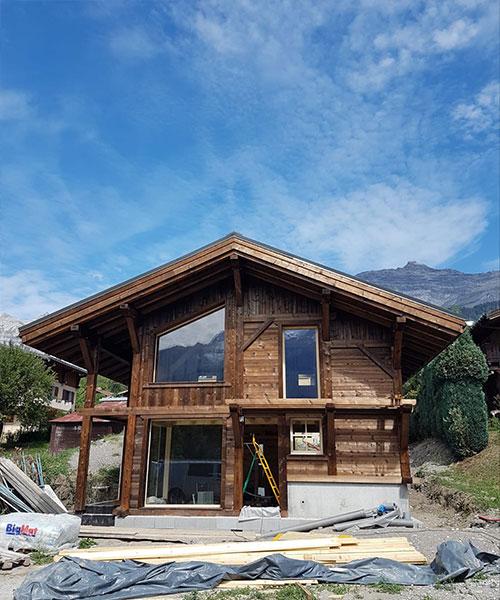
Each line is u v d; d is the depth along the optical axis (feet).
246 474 45.83
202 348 43.09
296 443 39.96
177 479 40.01
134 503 39.40
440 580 22.39
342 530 35.22
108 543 34.24
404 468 37.73
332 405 38.17
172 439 41.01
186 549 26.40
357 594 20.89
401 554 25.95
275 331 42.09
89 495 55.36
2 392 89.66
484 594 20.62
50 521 30.63
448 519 45.39
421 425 76.84
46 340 42.65
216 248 40.98
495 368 77.66
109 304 41.22
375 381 39.88
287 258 39.96
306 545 26.68
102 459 73.36
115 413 41.60
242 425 39.81
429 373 72.43
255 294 43.27
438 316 37.32
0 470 39.14
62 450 84.53
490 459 58.54
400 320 37.81
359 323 41.45
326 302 39.99
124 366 52.85
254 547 26.50
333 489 37.91
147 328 43.68
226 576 23.07
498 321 80.18
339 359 40.70
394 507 36.83
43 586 21.22
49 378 97.71
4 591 22.21
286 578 23.15
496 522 38.58
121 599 20.98
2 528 29.71
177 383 41.86
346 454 38.93
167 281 41.09
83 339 42.27
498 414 72.13
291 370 41.37
